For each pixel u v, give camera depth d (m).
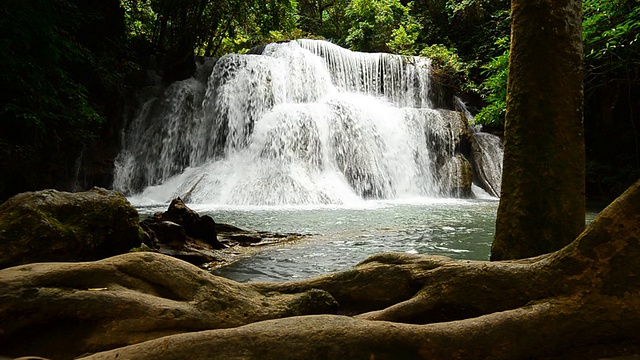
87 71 14.35
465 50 25.56
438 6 27.38
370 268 3.00
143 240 5.00
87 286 2.50
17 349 2.25
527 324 2.21
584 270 2.34
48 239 3.56
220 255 6.14
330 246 6.82
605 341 2.21
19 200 3.71
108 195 4.46
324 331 2.12
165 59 19.97
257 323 2.19
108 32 16.42
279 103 18.75
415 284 2.84
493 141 19.92
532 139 3.57
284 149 16.12
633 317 2.18
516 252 3.56
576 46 3.60
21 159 9.69
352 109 17.92
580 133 3.58
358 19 29.34
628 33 7.00
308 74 20.00
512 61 3.77
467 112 22.75
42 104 9.58
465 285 2.60
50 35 8.63
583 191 3.56
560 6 3.54
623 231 2.29
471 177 17.73
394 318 2.57
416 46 26.64
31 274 2.44
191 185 15.41
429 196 17.94
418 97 22.16
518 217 3.59
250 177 15.40
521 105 3.65
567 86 3.54
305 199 14.41
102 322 2.35
